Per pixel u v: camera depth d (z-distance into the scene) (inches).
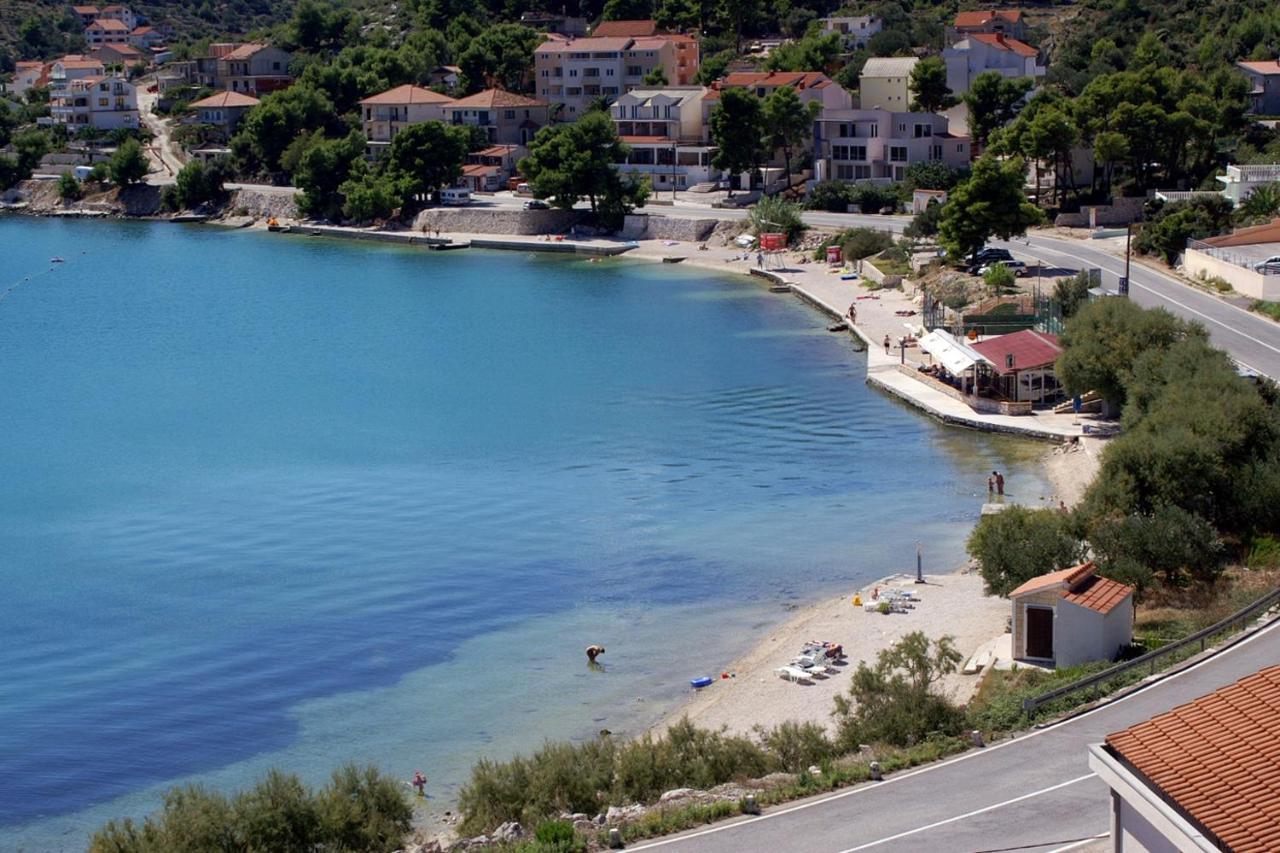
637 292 7529.5
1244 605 2787.9
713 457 4547.2
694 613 3299.7
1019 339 4992.6
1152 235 6481.3
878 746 2297.0
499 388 5600.4
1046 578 2743.6
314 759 2706.7
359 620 3353.8
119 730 2851.9
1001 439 4581.7
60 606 3501.5
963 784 2085.4
